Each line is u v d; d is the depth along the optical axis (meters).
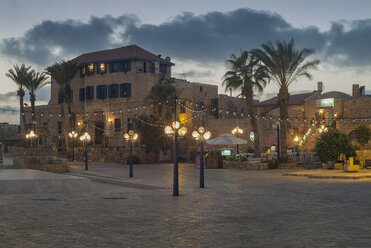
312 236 9.16
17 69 61.16
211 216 11.95
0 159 37.09
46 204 14.58
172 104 19.03
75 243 8.41
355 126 41.84
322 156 33.22
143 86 59.59
